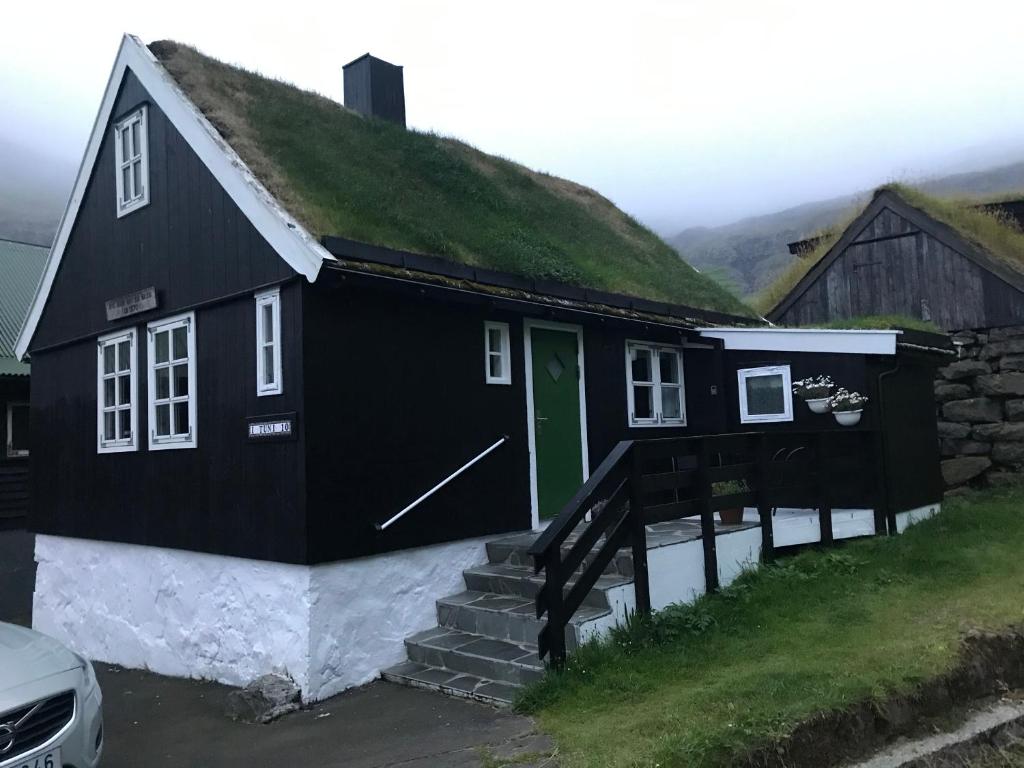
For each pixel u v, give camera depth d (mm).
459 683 6160
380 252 7023
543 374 8719
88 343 9656
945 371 12422
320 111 9789
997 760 4934
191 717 6418
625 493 6441
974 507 9812
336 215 7371
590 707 5203
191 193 8031
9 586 13320
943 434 12289
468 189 10211
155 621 8234
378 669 6789
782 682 5035
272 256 6953
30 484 10500
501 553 7695
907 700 5043
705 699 4891
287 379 6727
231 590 7297
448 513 7508
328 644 6512
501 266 8359
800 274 16359
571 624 5930
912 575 7438
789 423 9438
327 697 6441
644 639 6094
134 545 8617
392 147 10102
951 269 12867
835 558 7738
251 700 6266
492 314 8211
